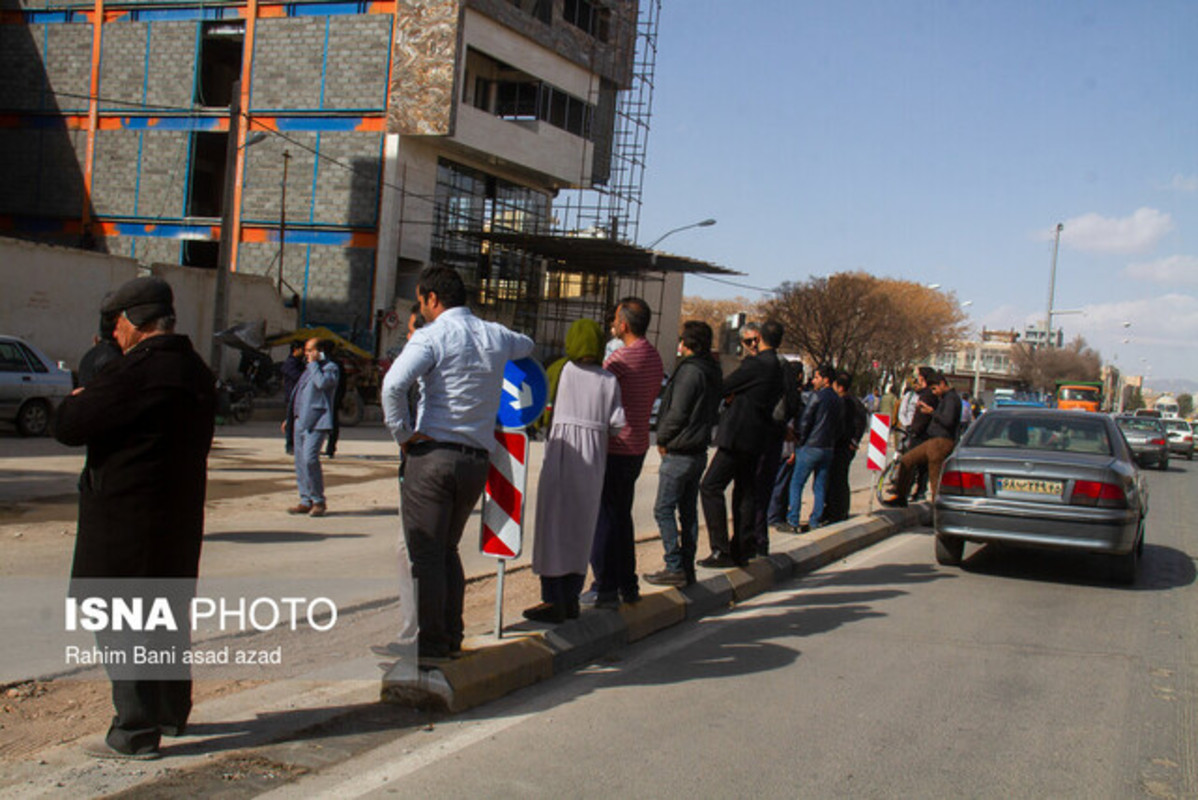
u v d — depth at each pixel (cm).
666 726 515
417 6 3441
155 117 3725
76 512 980
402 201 3534
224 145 3856
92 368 817
